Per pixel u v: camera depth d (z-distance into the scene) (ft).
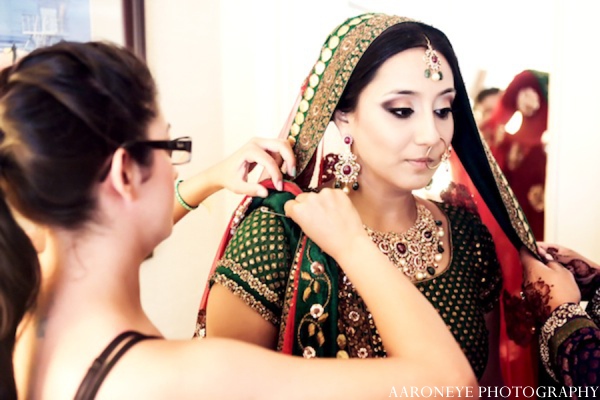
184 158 2.46
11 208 2.10
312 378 2.06
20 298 2.10
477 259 3.76
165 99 5.97
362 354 3.23
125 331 2.10
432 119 3.20
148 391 1.91
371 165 3.37
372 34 3.21
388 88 3.17
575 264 4.01
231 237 3.66
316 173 3.71
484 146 3.57
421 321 2.33
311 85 3.56
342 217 2.72
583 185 4.94
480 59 5.21
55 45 2.14
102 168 2.07
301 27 6.09
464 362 2.26
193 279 6.49
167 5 5.84
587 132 4.86
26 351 2.19
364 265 2.55
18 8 4.84
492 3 5.08
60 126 1.98
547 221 5.07
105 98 2.06
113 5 5.32
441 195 3.99
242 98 6.44
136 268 2.30
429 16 5.39
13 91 2.00
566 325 3.23
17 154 2.00
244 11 6.25
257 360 2.04
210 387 1.95
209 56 6.30
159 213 2.29
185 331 6.50
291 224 3.34
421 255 3.54
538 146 5.05
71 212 2.07
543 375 3.64
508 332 3.83
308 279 3.22
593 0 4.69
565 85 4.88
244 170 3.50
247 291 3.23
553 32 4.85
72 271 2.15
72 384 1.98
